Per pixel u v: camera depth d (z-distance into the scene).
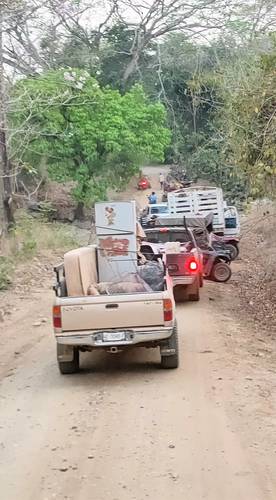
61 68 34.81
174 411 8.73
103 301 10.30
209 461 6.91
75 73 32.34
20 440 7.84
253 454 7.09
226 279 22.12
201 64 37.53
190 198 28.48
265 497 5.98
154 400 9.27
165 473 6.63
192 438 7.66
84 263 11.16
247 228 34.03
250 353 12.17
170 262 17.66
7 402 9.52
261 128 14.64
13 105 22.80
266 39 22.16
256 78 15.55
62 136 31.23
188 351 12.22
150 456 7.12
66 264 10.87
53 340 13.71
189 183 43.09
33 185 35.34
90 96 32.62
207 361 11.42
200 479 6.45
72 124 33.00
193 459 6.99
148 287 11.23
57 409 9.06
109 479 6.54
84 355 12.42
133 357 12.04
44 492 6.30
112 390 9.90
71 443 7.66
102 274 12.31
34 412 8.97
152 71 48.81
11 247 23.73
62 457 7.22
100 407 9.05
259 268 26.27
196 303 18.08
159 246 17.75
